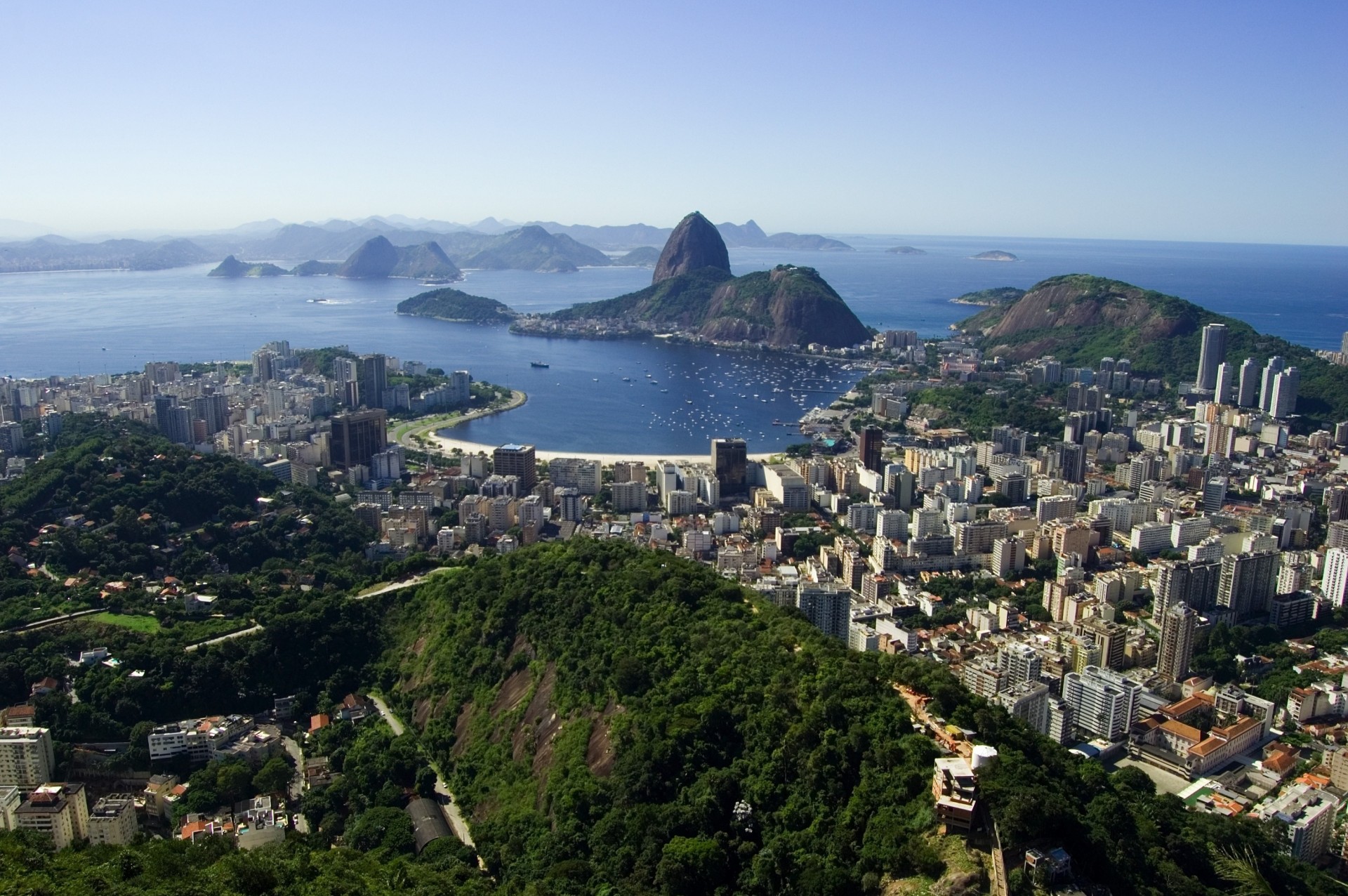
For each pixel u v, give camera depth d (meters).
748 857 179.75
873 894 154.62
